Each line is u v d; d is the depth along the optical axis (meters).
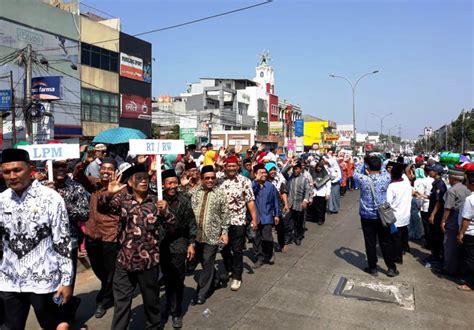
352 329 4.77
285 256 8.16
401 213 7.52
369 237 6.85
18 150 3.34
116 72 30.77
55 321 3.64
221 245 5.85
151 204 4.26
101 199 4.23
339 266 7.41
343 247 8.96
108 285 5.02
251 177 10.12
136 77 32.88
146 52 34.19
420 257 8.14
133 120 32.50
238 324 4.87
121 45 31.19
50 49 24.52
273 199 7.43
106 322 4.88
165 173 4.82
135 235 4.12
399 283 6.47
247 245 9.26
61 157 4.49
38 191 3.44
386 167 7.98
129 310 4.26
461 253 6.66
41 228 3.40
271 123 63.44
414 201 9.75
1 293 3.41
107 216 4.91
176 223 4.73
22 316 3.50
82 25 27.20
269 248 7.40
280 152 16.78
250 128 58.41
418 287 6.29
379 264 7.59
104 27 29.38
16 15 22.20
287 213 8.80
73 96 26.39
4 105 18.94
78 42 26.84
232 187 6.15
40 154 4.41
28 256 3.37
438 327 4.87
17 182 3.31
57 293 3.47
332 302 5.62
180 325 4.74
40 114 17.58
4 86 21.08
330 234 10.44
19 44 22.34
